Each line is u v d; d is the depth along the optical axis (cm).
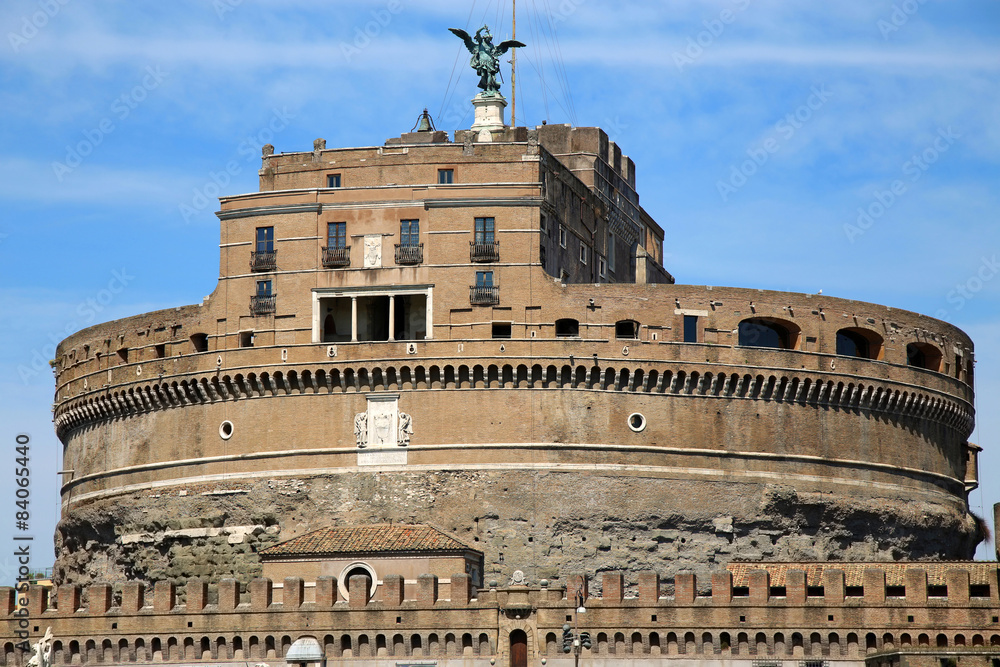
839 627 19138
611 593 19575
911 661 18450
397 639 19762
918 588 19100
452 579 19838
